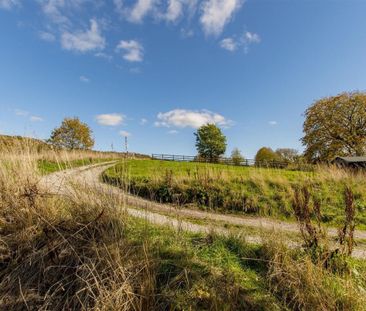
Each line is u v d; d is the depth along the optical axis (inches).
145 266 126.3
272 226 181.8
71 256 135.9
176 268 136.6
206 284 129.0
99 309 110.7
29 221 152.3
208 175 463.5
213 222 239.0
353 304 120.1
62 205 164.7
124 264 130.5
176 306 116.6
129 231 159.8
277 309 121.3
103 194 165.5
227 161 1449.3
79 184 168.9
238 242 171.6
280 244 157.4
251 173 493.7
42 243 144.7
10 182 168.7
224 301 121.0
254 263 155.1
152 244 151.7
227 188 417.4
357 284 135.2
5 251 142.7
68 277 129.1
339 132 1342.3
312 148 1385.3
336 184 472.7
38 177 175.3
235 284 129.7
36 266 134.3
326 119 1371.8
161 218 201.9
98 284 116.0
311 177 501.4
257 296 127.4
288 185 441.7
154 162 1016.9
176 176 450.3
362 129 1349.7
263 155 1924.2
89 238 144.6
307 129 1448.1
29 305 119.1
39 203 158.9
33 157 189.8
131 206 189.5
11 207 160.7
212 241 173.6
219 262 147.9
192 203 379.6
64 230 147.9
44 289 125.5
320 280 129.1
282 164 728.3
